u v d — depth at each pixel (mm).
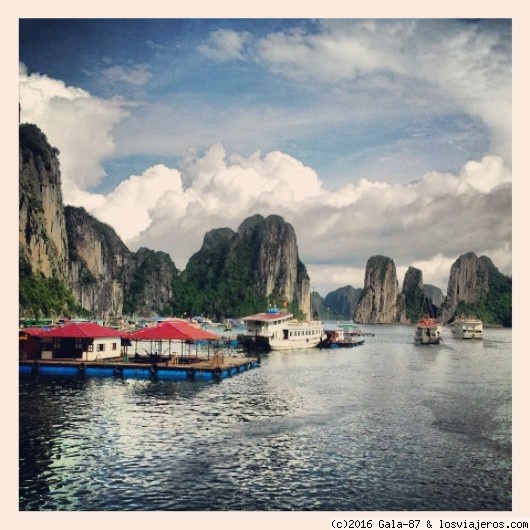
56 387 66125
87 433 44438
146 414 51562
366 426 48281
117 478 34594
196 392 64000
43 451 39625
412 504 31422
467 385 74125
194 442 42312
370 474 35906
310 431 46250
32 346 81312
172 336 80938
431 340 171125
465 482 34750
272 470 36312
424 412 54594
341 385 72688
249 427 47219
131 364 75562
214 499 31703
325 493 32750
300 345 134250
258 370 87562
